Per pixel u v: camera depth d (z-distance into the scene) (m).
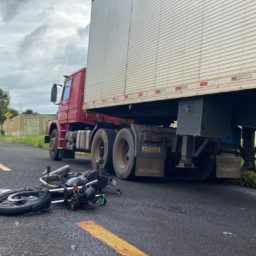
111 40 10.20
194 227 5.09
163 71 7.71
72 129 14.16
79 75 13.26
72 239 4.32
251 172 10.02
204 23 6.63
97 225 4.92
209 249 4.18
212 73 6.34
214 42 6.35
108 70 10.24
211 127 6.89
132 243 4.25
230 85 5.93
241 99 7.08
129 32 9.23
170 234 4.68
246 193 8.58
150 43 8.27
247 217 5.93
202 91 6.55
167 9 7.75
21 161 13.04
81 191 5.70
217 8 6.35
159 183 9.45
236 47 5.86
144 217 5.50
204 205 6.73
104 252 3.92
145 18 8.55
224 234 4.82
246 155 8.80
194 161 10.05
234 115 7.24
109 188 7.69
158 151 9.20
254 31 5.54
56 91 14.80
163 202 6.76
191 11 7.01
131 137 9.28
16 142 33.09
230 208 6.60
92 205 6.09
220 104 6.99
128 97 9.03
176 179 10.65
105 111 11.76
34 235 4.42
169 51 7.57
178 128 7.43
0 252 3.84
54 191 5.76
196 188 8.93
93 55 11.38
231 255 4.02
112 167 10.59
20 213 5.25
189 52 6.96
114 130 10.82
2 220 5.01
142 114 10.62
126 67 9.25
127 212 5.76
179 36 7.29
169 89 7.47
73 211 5.62
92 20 11.70
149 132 9.17
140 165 9.09
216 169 9.78
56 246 4.07
